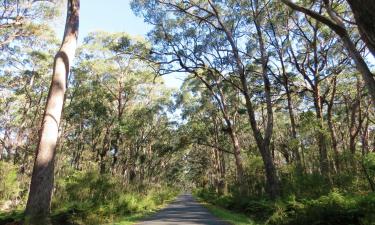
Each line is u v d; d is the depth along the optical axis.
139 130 53.00
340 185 17.67
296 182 20.52
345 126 45.22
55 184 20.23
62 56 11.52
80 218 16.50
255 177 33.66
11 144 46.03
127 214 23.39
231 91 40.09
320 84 34.62
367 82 7.48
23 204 22.70
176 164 94.81
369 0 4.29
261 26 28.95
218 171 57.09
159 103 50.19
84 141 55.97
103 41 41.50
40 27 26.61
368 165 16.70
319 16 8.77
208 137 50.56
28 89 42.19
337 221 11.64
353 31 26.67
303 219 13.05
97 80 44.75
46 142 10.54
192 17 29.36
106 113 46.50
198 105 46.97
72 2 12.42
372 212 11.14
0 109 46.00
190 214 23.66
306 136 26.75
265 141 24.03
